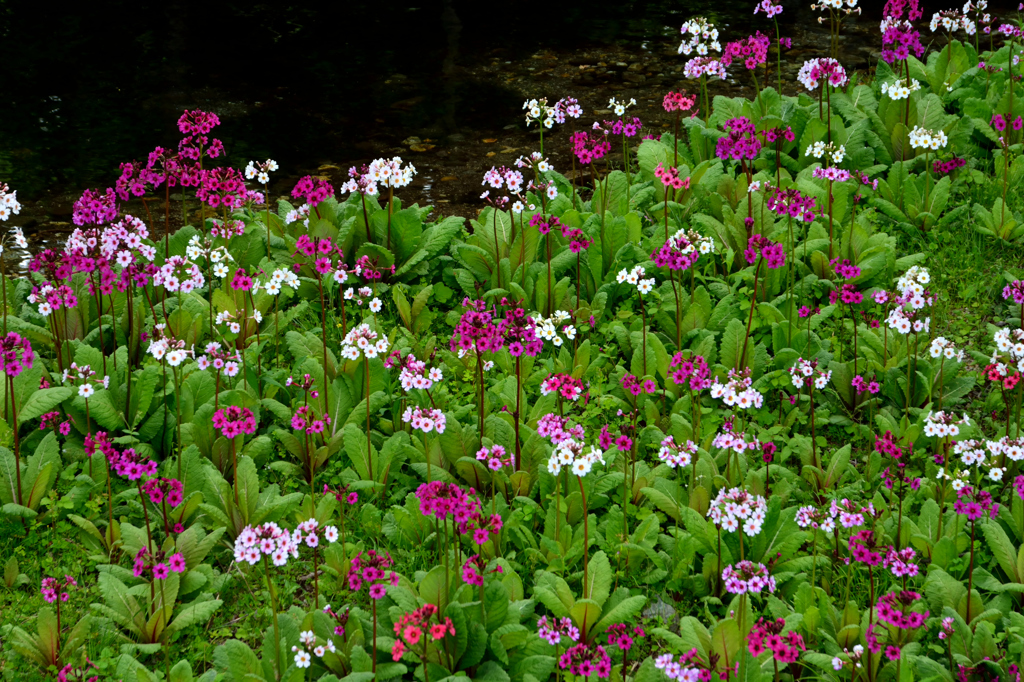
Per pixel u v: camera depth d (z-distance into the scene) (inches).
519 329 158.6
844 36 296.8
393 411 166.7
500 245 182.9
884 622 148.5
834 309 175.3
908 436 163.3
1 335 167.0
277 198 204.5
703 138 198.1
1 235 191.9
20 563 156.2
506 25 331.9
